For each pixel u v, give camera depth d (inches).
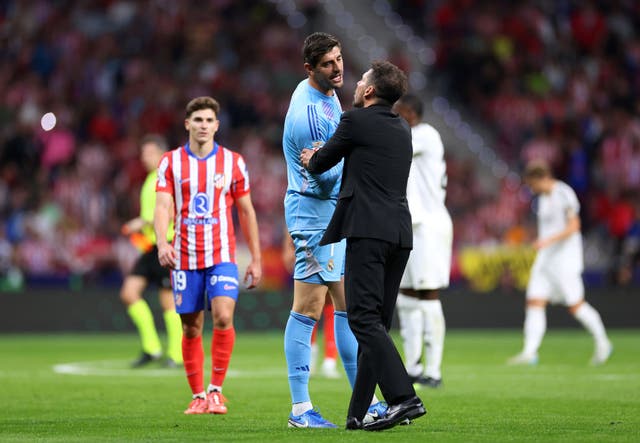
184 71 3105.3
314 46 806.5
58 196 2586.1
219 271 939.3
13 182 2640.3
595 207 2883.9
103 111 2886.3
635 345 2065.7
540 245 1644.9
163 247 925.2
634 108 3260.3
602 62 3361.2
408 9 3496.6
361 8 3469.5
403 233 749.3
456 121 3228.3
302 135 807.1
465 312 2571.4
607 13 3452.3
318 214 808.3
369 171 746.8
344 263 782.5
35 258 2455.7
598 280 2657.5
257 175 2839.6
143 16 3208.7
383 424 733.3
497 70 3302.2
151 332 1539.1
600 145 3070.9
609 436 729.6
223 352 930.1
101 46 3107.8
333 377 1359.5
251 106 3036.4
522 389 1156.5
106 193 2625.5
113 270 2477.9
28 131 2795.3
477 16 3400.6
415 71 3346.5
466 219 2770.7
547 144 3090.6
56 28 3137.3
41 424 824.9
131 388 1174.3
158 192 940.6
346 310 754.8
